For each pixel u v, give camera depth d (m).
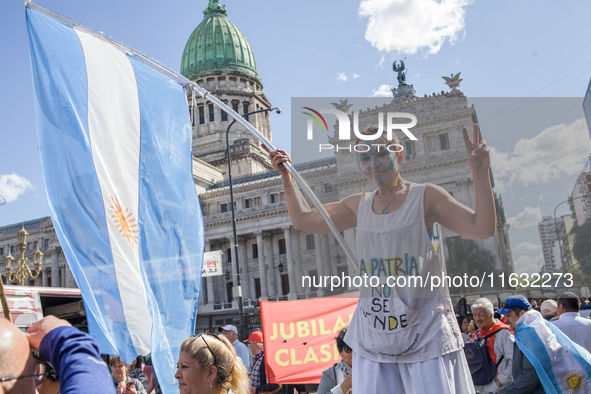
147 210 5.77
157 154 6.02
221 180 97.12
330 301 7.75
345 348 5.67
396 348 3.27
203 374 3.93
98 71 5.82
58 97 5.51
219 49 111.31
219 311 77.94
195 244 5.95
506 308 6.59
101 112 5.71
